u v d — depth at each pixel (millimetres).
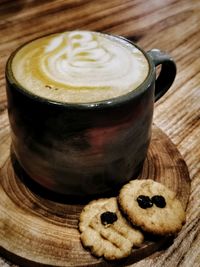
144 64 160
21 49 167
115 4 357
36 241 150
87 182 155
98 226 151
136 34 311
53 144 142
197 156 203
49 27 311
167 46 300
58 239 152
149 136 166
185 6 365
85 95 138
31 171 161
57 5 348
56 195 169
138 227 150
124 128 142
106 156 147
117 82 147
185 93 251
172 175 187
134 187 164
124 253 143
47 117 135
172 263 151
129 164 160
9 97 147
